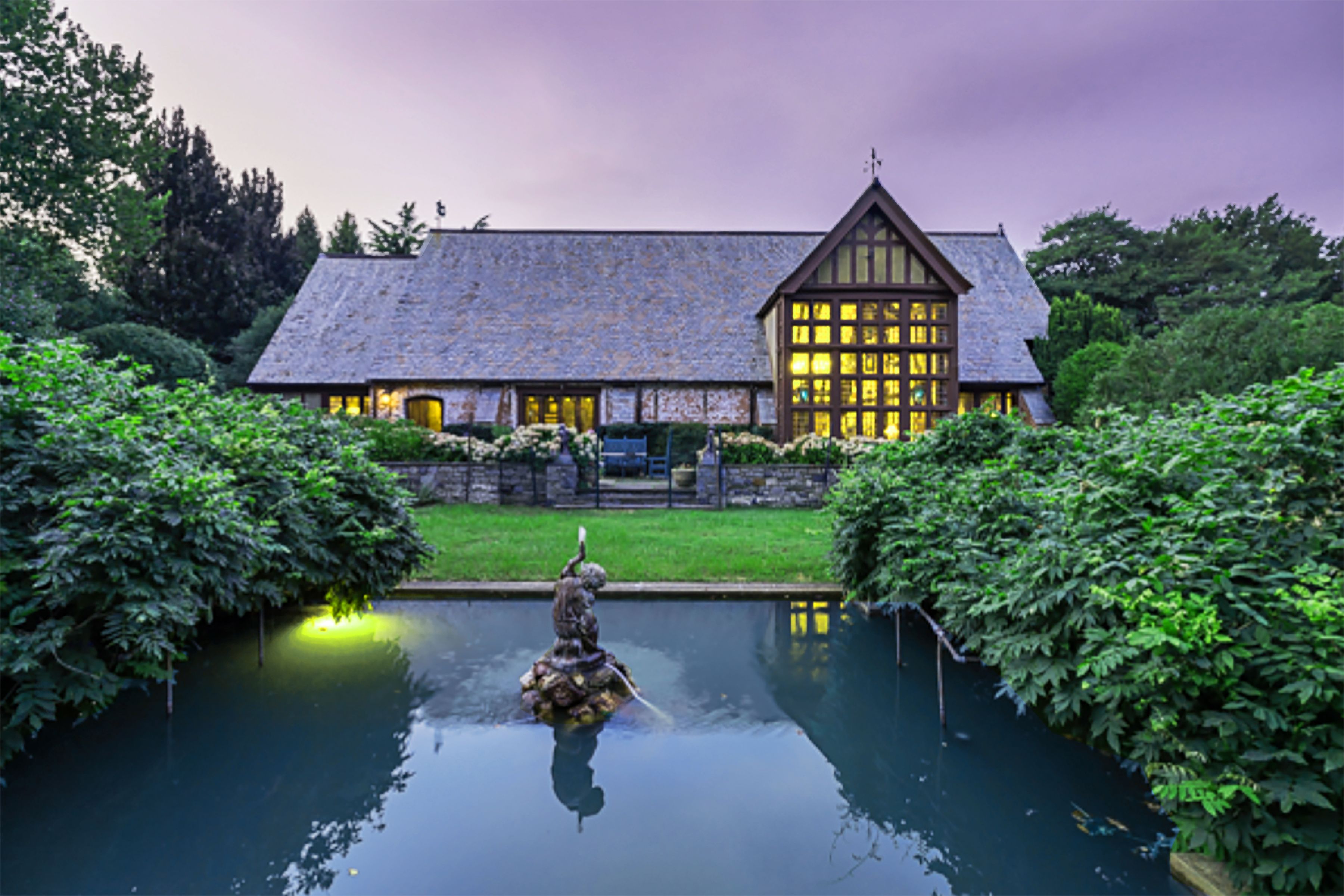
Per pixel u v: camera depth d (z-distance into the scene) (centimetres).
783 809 295
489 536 814
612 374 1811
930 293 1672
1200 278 2906
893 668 461
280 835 272
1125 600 230
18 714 254
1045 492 356
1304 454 270
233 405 468
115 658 320
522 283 2028
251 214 3347
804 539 814
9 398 296
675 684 433
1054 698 268
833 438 1335
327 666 452
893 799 304
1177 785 211
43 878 245
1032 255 3319
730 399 1820
